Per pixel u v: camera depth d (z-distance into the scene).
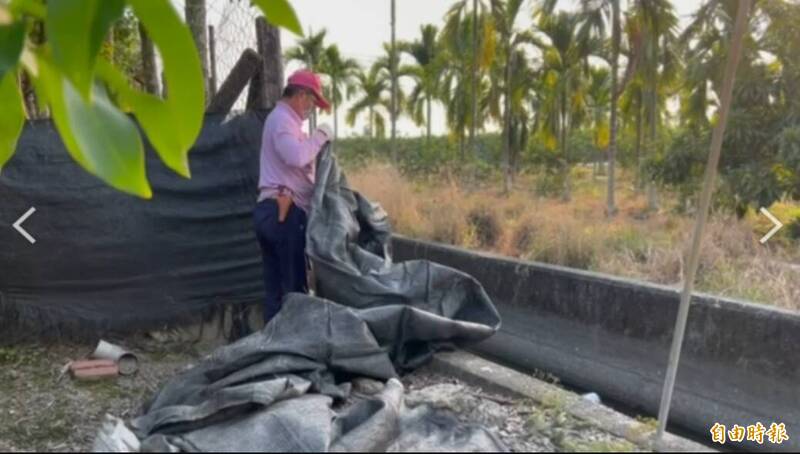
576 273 7.09
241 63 5.06
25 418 3.79
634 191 20.86
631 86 21.11
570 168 25.14
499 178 24.66
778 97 10.73
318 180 4.61
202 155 5.12
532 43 24.56
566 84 23.88
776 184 10.25
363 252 4.71
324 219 4.59
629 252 8.17
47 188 4.93
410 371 4.23
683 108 13.03
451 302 4.55
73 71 1.19
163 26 1.24
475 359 4.26
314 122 5.23
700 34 12.09
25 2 1.28
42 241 4.94
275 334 3.94
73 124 1.24
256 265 5.30
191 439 3.05
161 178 5.08
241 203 5.23
